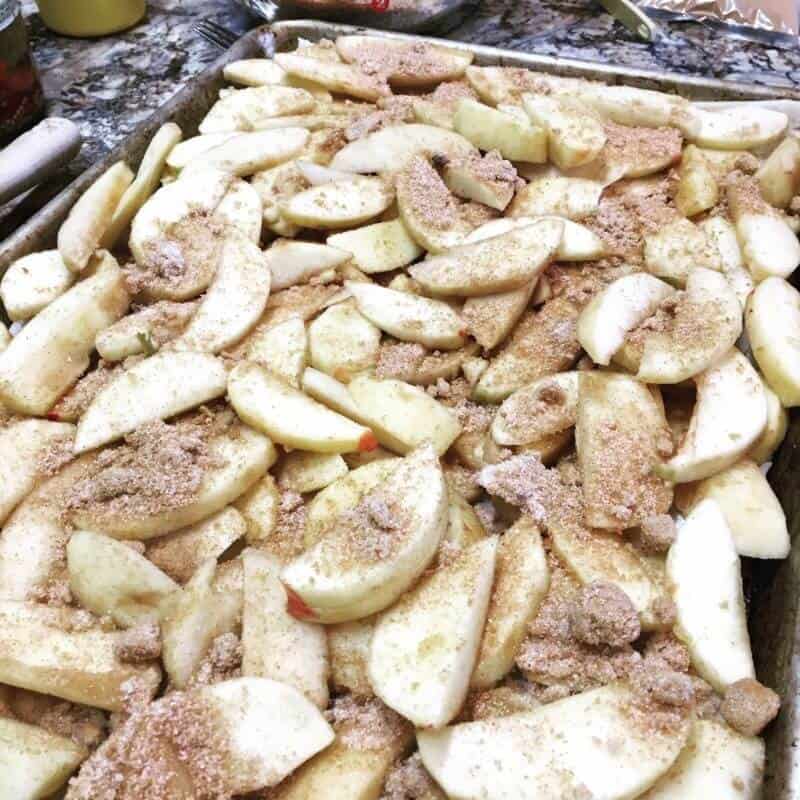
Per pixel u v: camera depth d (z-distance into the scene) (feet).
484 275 1.33
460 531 1.08
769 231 1.44
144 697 0.96
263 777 0.87
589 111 1.61
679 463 1.11
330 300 1.38
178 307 1.37
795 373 1.20
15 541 1.12
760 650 1.06
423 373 1.30
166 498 1.08
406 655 0.93
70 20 2.25
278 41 2.05
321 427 1.16
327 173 1.57
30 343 1.32
